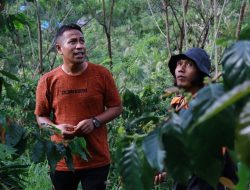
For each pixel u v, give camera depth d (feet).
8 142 6.95
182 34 20.92
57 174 12.07
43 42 28.99
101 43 30.89
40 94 12.24
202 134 2.86
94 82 11.91
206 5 24.07
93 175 11.85
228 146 2.84
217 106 2.32
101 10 26.99
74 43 11.71
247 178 2.80
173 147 3.17
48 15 28.66
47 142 7.36
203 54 9.27
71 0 28.25
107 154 12.04
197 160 2.96
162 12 28.63
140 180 3.43
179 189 9.00
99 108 11.99
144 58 23.73
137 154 3.49
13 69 20.88
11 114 15.05
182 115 3.18
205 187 8.41
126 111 16.53
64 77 11.93
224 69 2.89
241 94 2.28
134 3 31.01
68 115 11.90
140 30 30.99
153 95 16.72
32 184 18.22
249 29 3.49
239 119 2.33
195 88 9.25
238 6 22.62
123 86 19.57
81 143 8.07
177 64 9.45
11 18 8.43
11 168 7.50
